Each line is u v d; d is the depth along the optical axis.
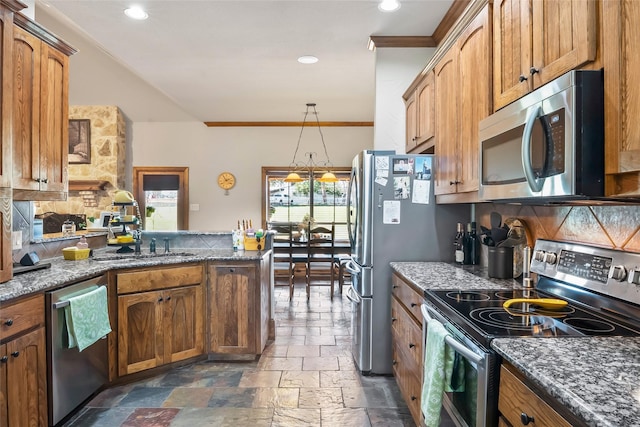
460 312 1.47
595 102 1.12
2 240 1.95
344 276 6.21
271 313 3.63
